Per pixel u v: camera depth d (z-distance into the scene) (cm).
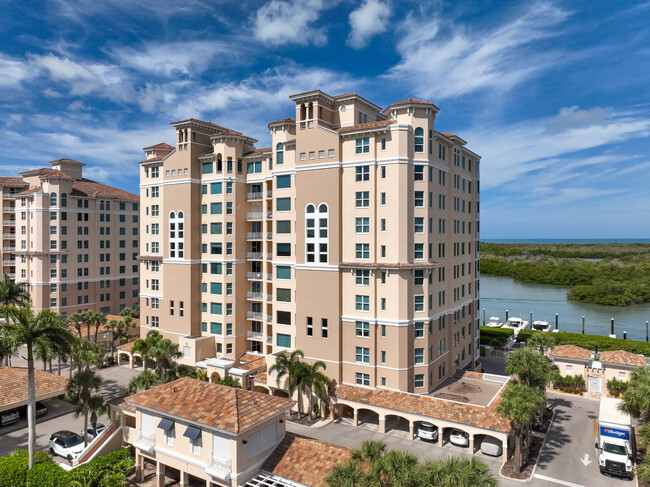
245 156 5419
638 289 12331
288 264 4819
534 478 3042
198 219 5541
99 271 7888
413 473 2120
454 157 4922
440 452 3434
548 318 10156
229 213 5362
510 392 3092
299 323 4538
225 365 4778
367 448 2375
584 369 4872
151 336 5466
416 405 3684
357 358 4238
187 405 2809
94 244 7831
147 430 2953
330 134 4334
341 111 4722
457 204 5053
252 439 2652
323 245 4378
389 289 4069
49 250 7212
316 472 2577
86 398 3509
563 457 3353
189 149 5444
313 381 3950
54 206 7269
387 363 4081
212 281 5450
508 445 3412
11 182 7725
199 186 5556
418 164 4159
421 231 4178
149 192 6100
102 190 8150
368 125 4231
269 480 2614
